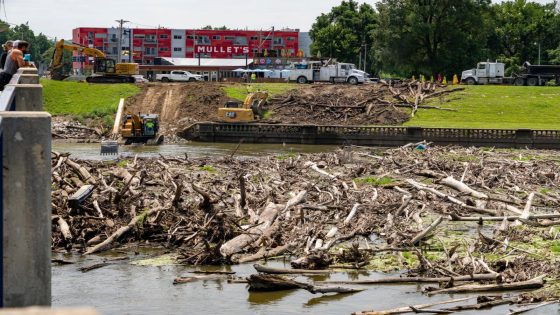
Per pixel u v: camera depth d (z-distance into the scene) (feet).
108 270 83.61
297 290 75.61
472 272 79.30
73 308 11.21
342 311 68.69
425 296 73.46
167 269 84.33
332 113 287.69
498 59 516.32
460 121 281.33
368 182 145.07
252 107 276.00
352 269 83.92
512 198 130.82
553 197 132.26
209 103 290.97
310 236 95.61
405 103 293.64
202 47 603.67
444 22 403.75
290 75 355.97
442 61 407.64
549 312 67.15
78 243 95.35
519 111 290.56
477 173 158.30
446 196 123.75
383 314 66.28
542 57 527.40
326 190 129.18
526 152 221.25
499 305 69.82
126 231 96.78
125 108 281.74
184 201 109.70
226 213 106.01
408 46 406.00
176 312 67.97
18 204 20.51
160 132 265.54
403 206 111.24
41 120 20.53
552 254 87.30
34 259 20.80
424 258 82.58
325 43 570.87
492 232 102.12
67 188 108.78
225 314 67.46
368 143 252.42
